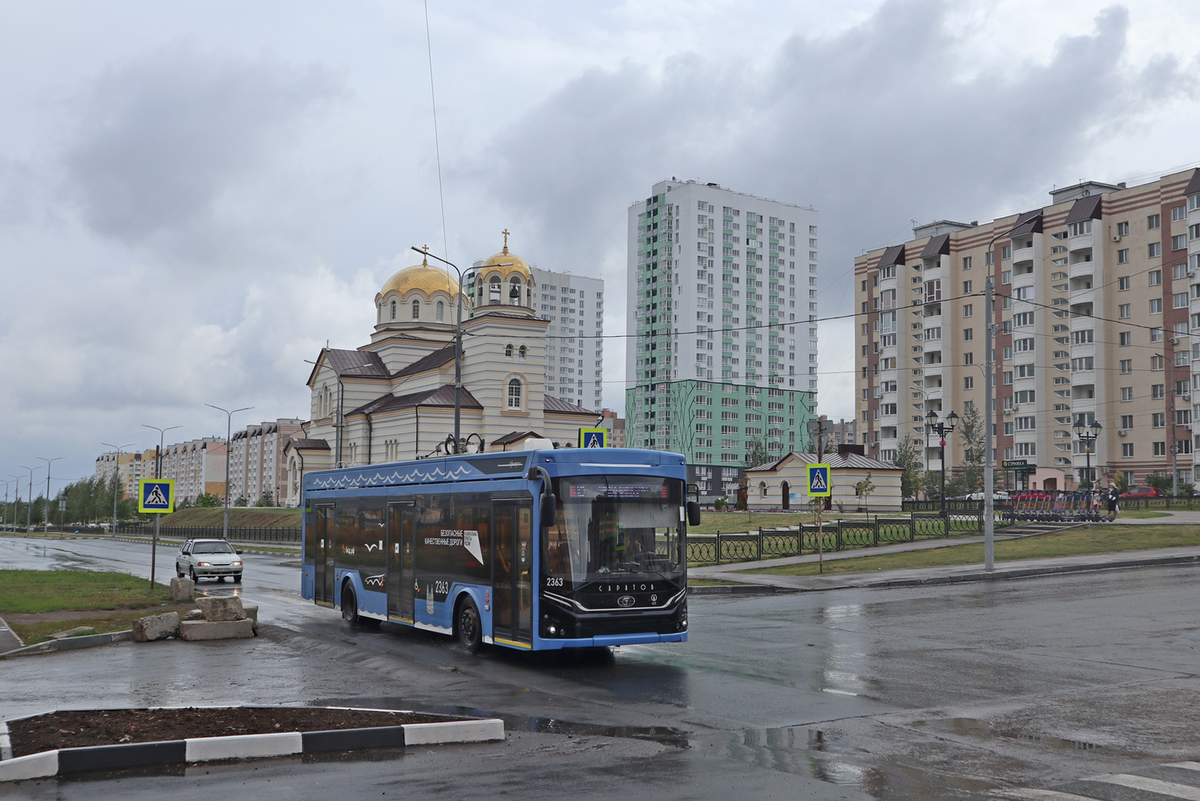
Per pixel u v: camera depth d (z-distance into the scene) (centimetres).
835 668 1345
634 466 1402
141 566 4234
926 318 9925
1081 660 1382
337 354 7431
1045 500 4466
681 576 1403
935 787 746
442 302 7431
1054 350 8775
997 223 9338
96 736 860
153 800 716
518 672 1345
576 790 738
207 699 1139
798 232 14162
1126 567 2967
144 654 1538
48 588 2652
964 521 4097
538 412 6556
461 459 1569
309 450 7219
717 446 13238
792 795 725
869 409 10712
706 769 805
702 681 1255
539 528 1350
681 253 13275
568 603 1328
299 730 884
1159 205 8044
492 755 855
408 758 843
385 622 1978
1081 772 791
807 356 14200
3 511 17800
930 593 2383
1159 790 734
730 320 13475
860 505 6025
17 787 754
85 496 13125
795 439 13925
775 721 1005
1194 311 7706
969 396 9600
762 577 2862
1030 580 2656
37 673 1343
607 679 1279
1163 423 7938
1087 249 8481
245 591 2858
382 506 1828
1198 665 1337
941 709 1060
